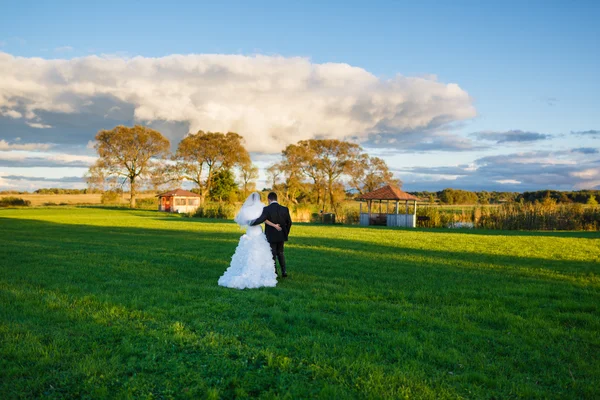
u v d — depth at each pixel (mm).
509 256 13414
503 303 6859
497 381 3857
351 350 4582
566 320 5941
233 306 6371
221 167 70812
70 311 5848
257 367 4168
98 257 11617
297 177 64875
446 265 11227
